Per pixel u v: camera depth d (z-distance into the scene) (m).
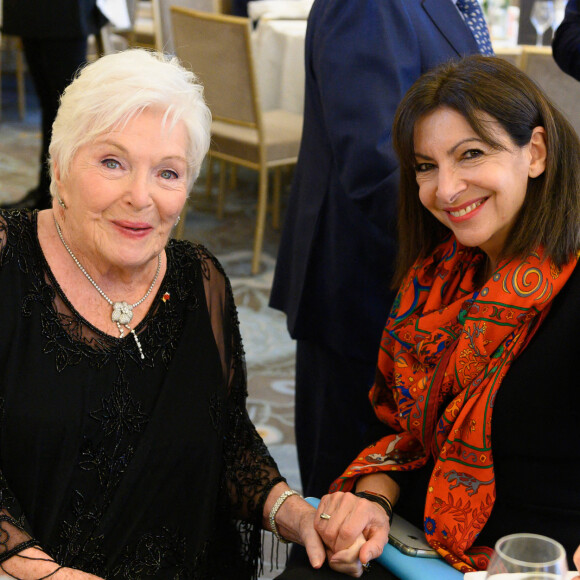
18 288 1.49
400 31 1.96
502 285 1.40
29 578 1.39
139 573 1.54
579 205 1.38
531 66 3.51
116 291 1.57
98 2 4.21
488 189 1.39
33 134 6.67
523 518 1.45
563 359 1.36
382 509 1.53
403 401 1.57
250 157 4.40
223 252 4.70
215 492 1.64
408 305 1.61
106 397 1.53
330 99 1.98
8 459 1.47
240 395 1.75
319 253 2.19
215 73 4.33
